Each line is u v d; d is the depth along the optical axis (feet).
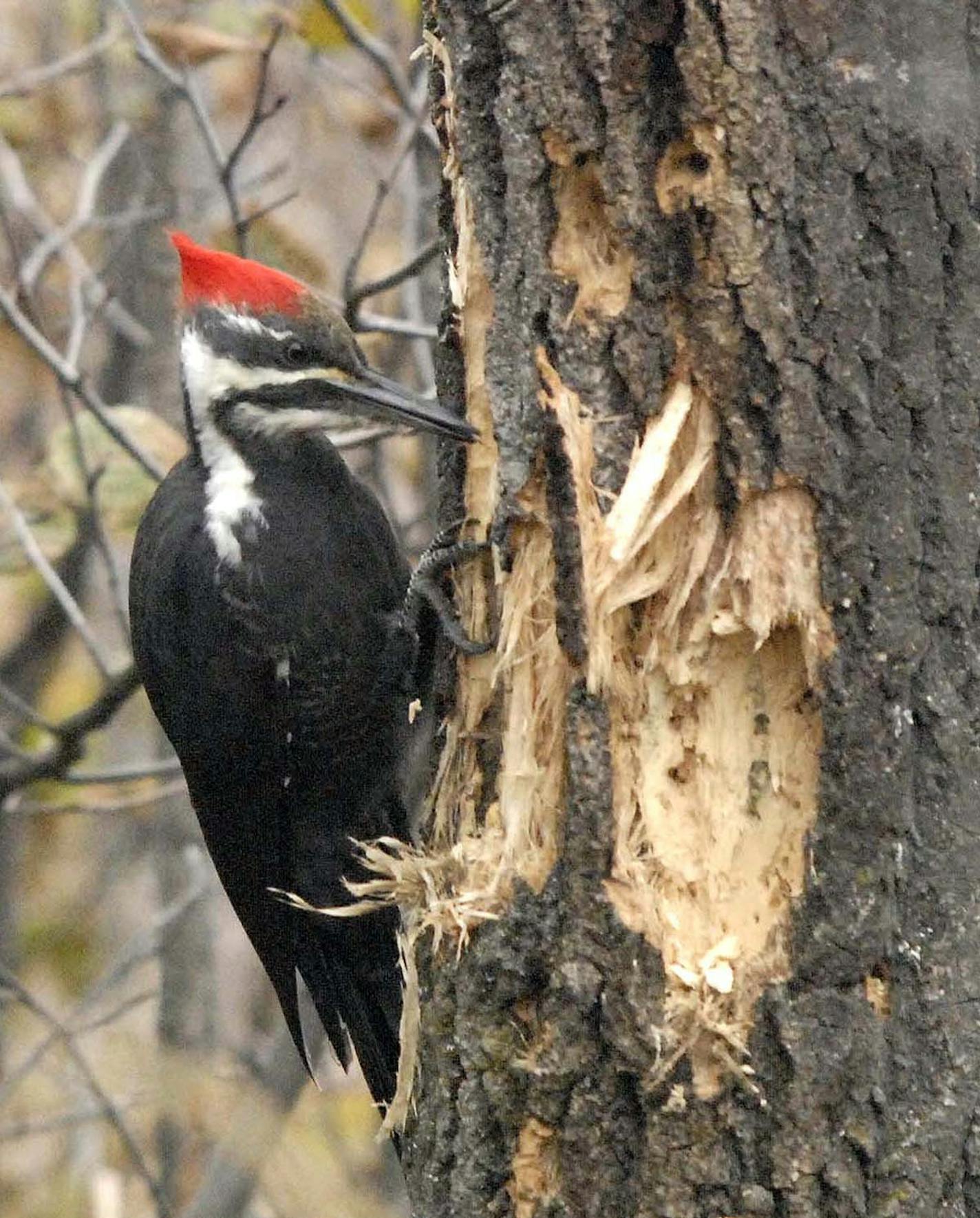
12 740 51.03
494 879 25.84
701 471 24.76
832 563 24.35
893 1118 24.54
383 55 40.68
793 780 24.94
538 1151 25.41
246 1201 41.27
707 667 25.17
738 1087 24.36
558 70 24.89
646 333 24.84
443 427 27.89
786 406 24.30
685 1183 24.47
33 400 57.00
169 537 34.60
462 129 26.17
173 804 49.49
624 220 24.71
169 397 50.24
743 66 23.97
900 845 24.53
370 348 45.96
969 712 24.84
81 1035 44.24
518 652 25.95
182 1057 34.47
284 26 43.19
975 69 24.77
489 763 27.50
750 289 24.25
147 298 50.26
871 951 24.36
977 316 24.75
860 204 24.25
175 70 47.91
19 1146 48.83
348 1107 49.83
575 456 24.77
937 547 24.66
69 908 57.41
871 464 24.34
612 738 24.94
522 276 25.52
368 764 34.86
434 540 29.48
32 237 52.95
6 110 49.19
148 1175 40.01
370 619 34.22
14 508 39.60
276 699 34.58
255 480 34.24
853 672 24.38
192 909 46.78
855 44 24.14
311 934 35.76
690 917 24.95
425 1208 26.78
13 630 54.70
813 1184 24.29
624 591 25.00
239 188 46.01
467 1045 25.94
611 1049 24.71
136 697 54.60
